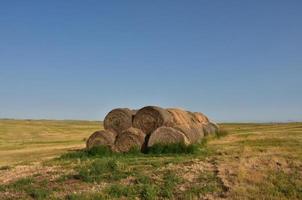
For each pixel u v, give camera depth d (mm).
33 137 58000
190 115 34625
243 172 15867
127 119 27875
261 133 39844
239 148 25000
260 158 18531
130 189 14688
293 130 43812
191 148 24469
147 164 19094
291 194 13836
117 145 26328
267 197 13516
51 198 14406
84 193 14625
